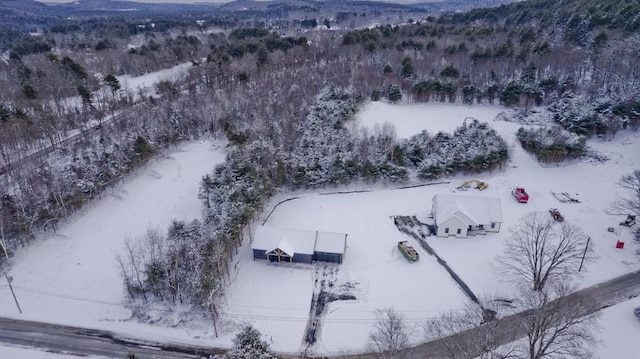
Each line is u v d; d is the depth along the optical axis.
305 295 55.06
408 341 47.44
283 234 61.56
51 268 60.16
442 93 112.50
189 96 111.25
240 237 64.50
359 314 52.09
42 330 50.62
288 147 83.56
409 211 72.00
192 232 58.75
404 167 81.00
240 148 81.69
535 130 89.56
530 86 106.81
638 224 65.19
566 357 43.19
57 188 69.44
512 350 41.91
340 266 59.88
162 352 47.75
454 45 138.88
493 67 121.00
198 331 50.28
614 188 74.31
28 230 64.44
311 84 112.94
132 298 54.78
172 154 91.06
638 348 45.66
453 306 52.66
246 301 54.19
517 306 51.78
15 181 72.00
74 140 92.69
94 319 52.12
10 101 104.69
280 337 49.12
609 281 55.31
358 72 120.56
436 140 86.69
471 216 65.00
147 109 104.56
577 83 108.38
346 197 76.62
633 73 99.88
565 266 52.91
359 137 86.94
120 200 75.50
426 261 60.53
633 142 86.38
